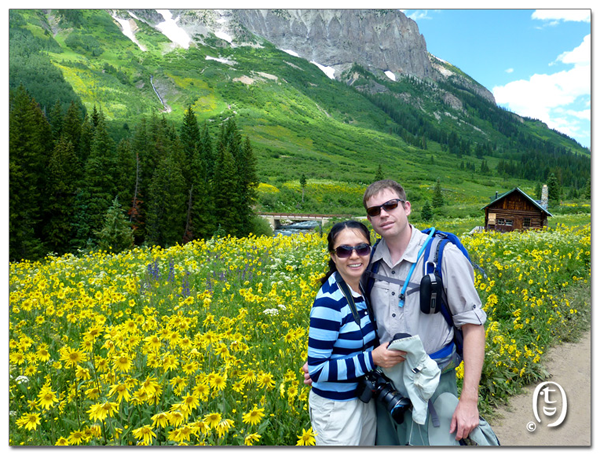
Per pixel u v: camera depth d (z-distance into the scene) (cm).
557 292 777
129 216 4400
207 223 4784
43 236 3862
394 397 240
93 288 795
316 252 1094
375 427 264
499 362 460
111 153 4466
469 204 10131
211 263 991
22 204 3547
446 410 240
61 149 4062
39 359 354
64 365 368
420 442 239
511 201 3192
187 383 300
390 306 252
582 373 478
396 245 256
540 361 514
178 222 4519
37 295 592
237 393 311
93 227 3994
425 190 12350
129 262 1081
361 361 234
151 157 5147
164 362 312
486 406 415
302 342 388
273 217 6606
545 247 1214
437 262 244
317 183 11688
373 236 859
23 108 3728
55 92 16688
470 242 1241
